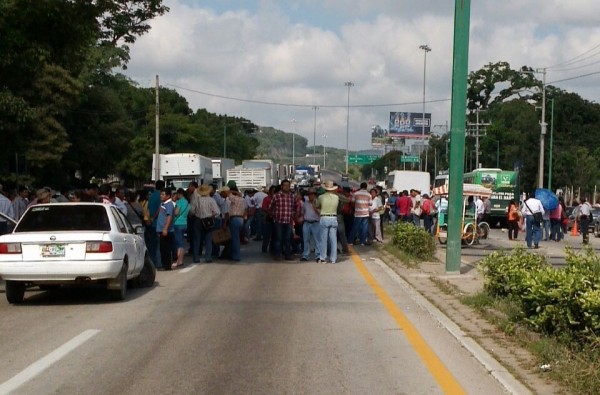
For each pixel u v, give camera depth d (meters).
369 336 10.30
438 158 104.44
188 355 9.05
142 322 11.27
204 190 20.56
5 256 12.38
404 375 8.15
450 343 9.82
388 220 37.84
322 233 20.52
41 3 15.20
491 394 7.36
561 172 75.38
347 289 15.14
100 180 56.94
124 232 13.84
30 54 15.80
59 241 12.43
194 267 19.25
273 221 21.27
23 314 12.06
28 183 37.31
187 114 84.88
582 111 82.88
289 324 11.17
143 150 68.56
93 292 14.64
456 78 16.52
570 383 7.29
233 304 13.09
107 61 49.03
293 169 76.06
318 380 7.91
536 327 9.41
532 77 84.75
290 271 18.47
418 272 17.67
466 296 13.31
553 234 34.97
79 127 46.75
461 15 16.44
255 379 7.93
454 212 16.77
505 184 48.81
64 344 9.63
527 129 80.31
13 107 23.20
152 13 26.72
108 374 8.11
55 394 7.33
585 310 8.16
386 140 126.56
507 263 12.42
